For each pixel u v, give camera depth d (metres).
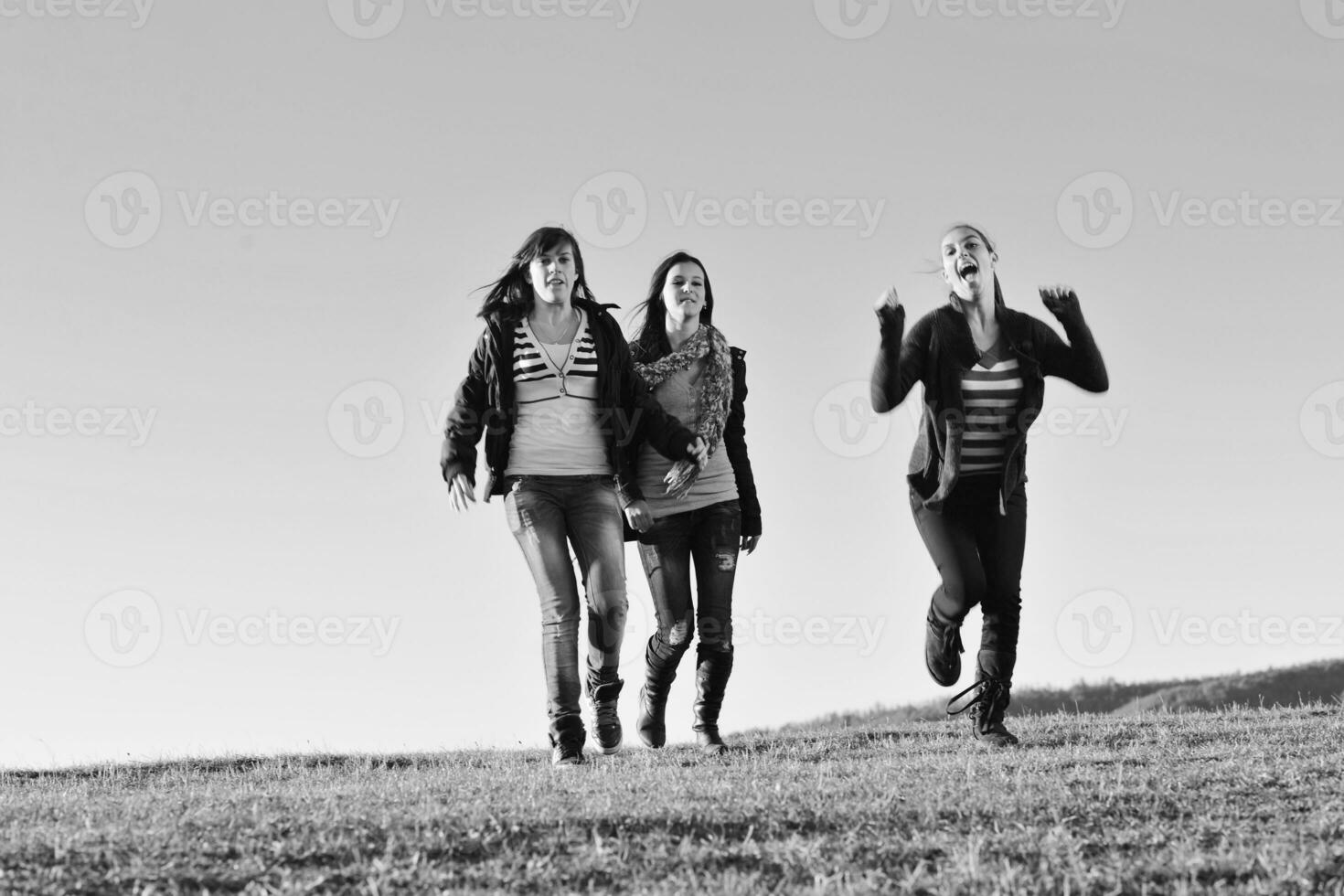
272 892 4.38
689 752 8.41
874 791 5.89
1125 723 9.77
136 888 4.40
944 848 4.94
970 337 8.03
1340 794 5.96
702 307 8.74
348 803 5.73
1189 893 4.41
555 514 7.45
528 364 7.46
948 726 9.75
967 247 7.98
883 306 7.79
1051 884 4.43
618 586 7.49
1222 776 6.34
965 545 8.20
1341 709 10.20
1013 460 8.08
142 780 8.30
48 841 4.93
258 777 8.20
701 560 8.45
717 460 8.48
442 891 4.43
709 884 4.45
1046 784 6.11
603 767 7.11
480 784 6.41
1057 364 8.24
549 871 4.64
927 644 8.61
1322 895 4.40
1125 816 5.53
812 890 4.38
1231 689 24.72
